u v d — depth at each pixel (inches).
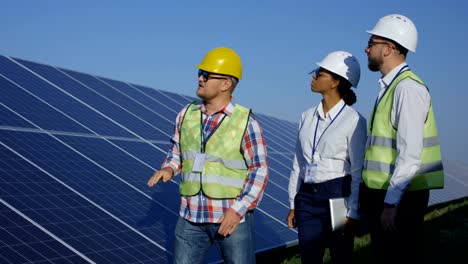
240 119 175.6
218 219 172.7
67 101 377.1
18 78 368.5
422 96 171.8
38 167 263.9
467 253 378.3
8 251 191.6
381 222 173.6
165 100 509.7
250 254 177.6
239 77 178.1
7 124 295.4
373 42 185.0
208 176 172.9
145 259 229.9
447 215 561.6
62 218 230.2
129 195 285.1
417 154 170.2
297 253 354.9
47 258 198.8
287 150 547.5
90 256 213.6
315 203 210.7
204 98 176.4
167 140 407.8
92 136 340.8
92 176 284.7
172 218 283.9
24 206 225.1
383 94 182.1
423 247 387.2
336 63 209.8
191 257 179.0
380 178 180.4
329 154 208.2
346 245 211.8
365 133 208.5
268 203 366.3
